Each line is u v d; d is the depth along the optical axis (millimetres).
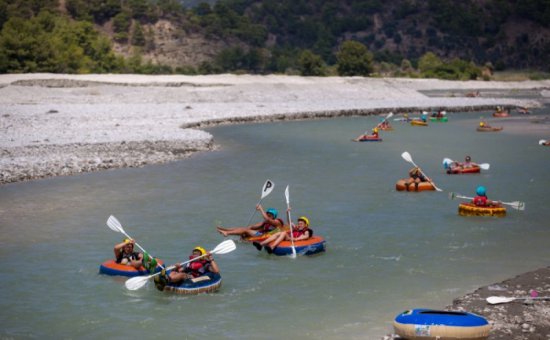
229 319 19344
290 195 36250
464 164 43750
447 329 16000
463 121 81250
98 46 171000
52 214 31938
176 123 68188
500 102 107562
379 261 24453
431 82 154125
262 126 72875
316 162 47750
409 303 20328
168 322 19156
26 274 23344
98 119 68812
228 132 66500
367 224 29844
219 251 22281
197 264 22094
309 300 20703
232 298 20938
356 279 22562
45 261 24812
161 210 32812
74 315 19734
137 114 74875
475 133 67438
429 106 96562
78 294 21406
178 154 50031
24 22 141125
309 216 31438
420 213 31891
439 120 80750
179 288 21266
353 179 41000
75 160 45250
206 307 20266
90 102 87562
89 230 29141
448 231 28531
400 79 151750
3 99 85625
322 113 85062
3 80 101000
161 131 60031
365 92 117500
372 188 38125
